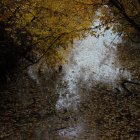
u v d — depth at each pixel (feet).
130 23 43.24
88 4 42.34
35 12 50.55
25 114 54.90
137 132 47.73
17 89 65.72
